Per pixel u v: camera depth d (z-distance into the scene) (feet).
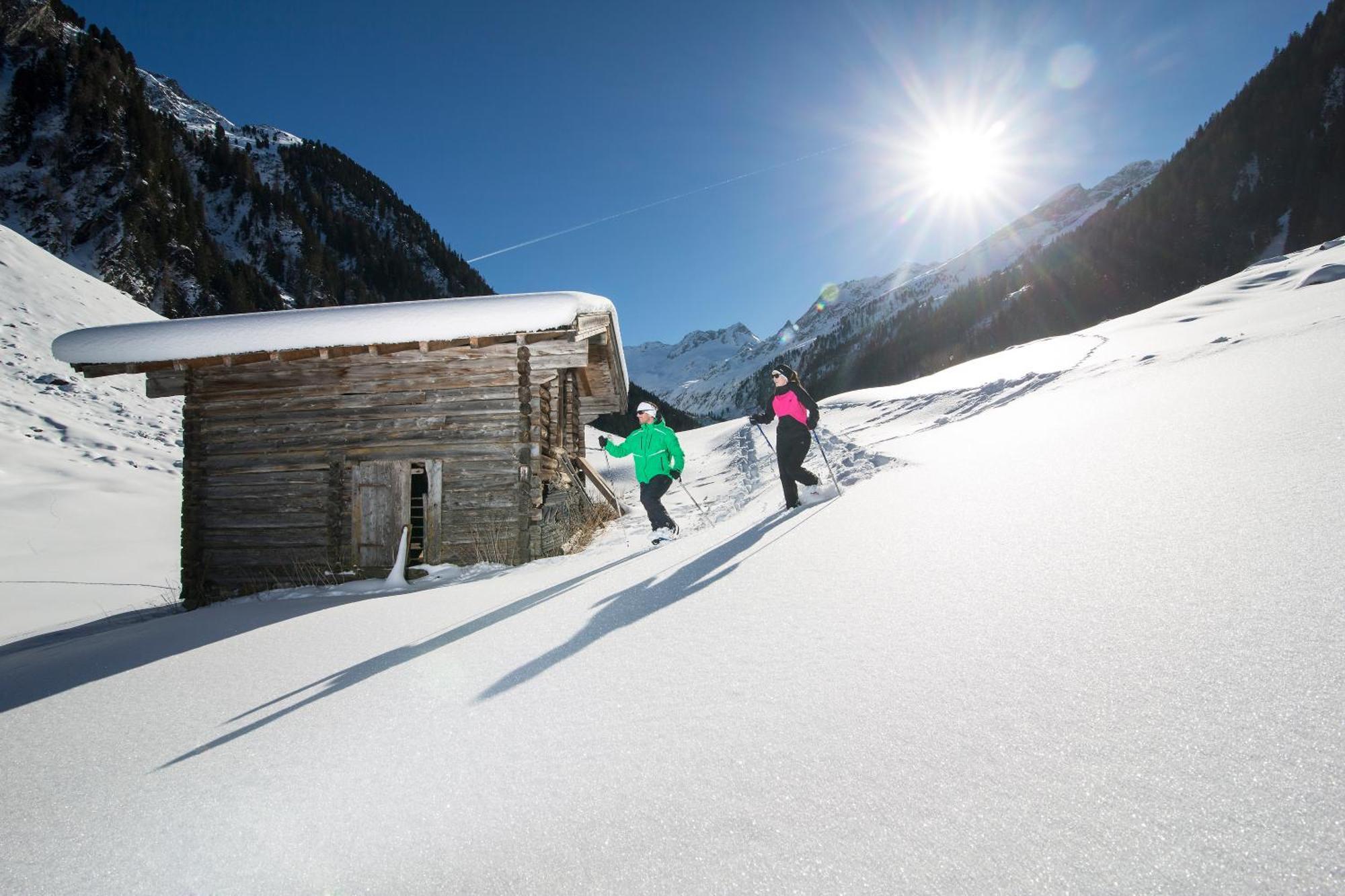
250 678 11.27
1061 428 18.97
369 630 13.79
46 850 6.15
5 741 9.50
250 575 28.81
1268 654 5.60
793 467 18.65
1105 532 9.60
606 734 6.73
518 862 4.90
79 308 88.94
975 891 3.83
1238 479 10.25
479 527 27.61
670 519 20.43
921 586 9.34
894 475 18.70
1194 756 4.61
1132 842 3.99
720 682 7.52
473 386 28.55
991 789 4.72
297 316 27.43
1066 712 5.48
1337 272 49.34
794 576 11.27
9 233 96.68
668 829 4.96
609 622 10.76
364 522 28.19
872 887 4.00
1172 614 6.73
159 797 6.98
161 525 48.44
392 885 4.90
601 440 21.85
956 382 51.88
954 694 6.18
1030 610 7.68
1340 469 9.38
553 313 26.05
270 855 5.55
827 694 6.68
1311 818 3.87
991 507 12.57
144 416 71.67
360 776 6.75
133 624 22.98
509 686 8.65
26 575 36.60
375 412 28.89
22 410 63.41
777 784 5.28
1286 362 18.33
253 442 29.43
